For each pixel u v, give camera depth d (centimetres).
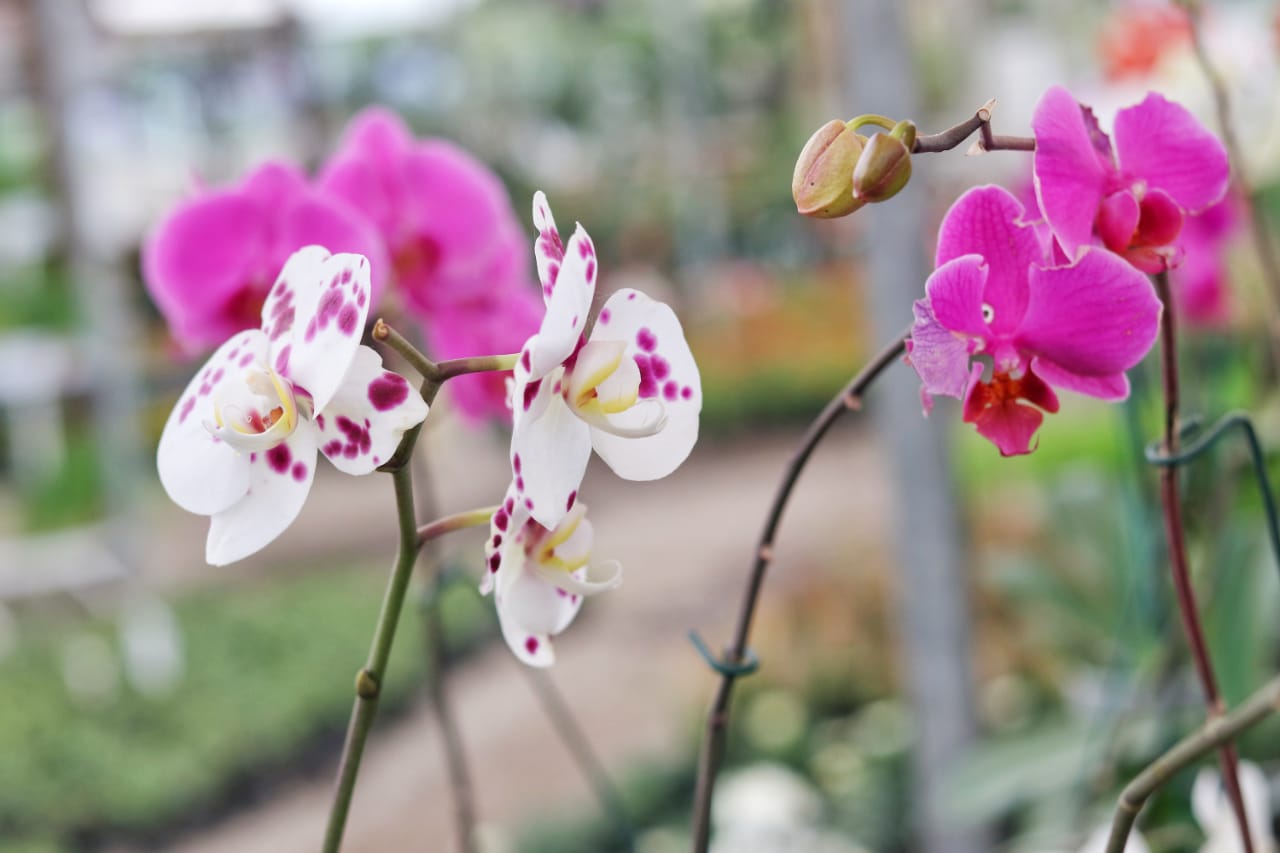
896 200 149
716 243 830
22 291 409
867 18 143
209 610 420
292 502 59
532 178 795
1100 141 62
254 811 301
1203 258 118
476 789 289
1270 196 127
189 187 90
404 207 94
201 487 59
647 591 426
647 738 300
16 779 301
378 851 270
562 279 56
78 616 410
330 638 383
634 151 852
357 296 57
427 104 744
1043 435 366
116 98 538
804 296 758
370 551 491
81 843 284
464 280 95
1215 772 84
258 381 58
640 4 867
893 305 151
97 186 362
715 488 565
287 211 88
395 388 58
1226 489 102
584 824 215
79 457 455
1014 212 60
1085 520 141
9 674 367
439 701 81
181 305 89
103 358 366
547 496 58
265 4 485
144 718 334
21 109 373
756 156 841
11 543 408
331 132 655
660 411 59
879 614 267
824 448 615
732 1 841
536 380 57
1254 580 109
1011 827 159
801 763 235
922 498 155
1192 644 70
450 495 522
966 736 157
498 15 853
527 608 61
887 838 203
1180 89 120
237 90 583
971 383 60
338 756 325
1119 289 60
